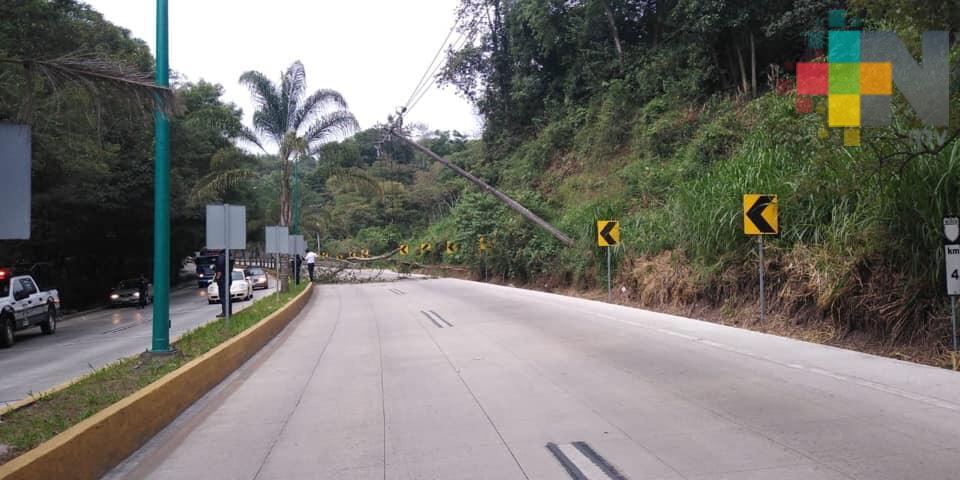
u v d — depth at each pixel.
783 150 14.79
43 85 7.48
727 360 9.81
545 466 5.55
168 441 6.93
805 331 11.94
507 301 21.77
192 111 37.19
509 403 7.81
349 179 32.50
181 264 66.19
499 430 6.70
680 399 7.61
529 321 15.86
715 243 15.57
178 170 35.31
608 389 8.28
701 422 6.64
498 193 29.00
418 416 7.44
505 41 45.12
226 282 14.41
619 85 33.03
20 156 5.28
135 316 27.91
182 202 35.41
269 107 30.55
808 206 13.07
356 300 26.94
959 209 9.59
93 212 31.52
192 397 8.71
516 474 5.39
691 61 29.36
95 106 7.32
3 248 30.31
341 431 7.00
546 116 41.84
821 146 11.52
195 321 21.95
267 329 14.95
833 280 11.33
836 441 5.85
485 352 11.65
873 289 10.68
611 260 21.64
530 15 37.97
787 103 14.37
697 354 10.40
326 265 58.41
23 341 19.84
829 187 11.73
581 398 7.88
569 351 11.26
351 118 31.41
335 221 78.06
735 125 23.30
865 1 9.45
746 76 28.45
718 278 15.11
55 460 5.08
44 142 18.67
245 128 30.88
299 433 7.01
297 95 30.83
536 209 31.64
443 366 10.50
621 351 11.01
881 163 9.98
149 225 36.53
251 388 9.57
